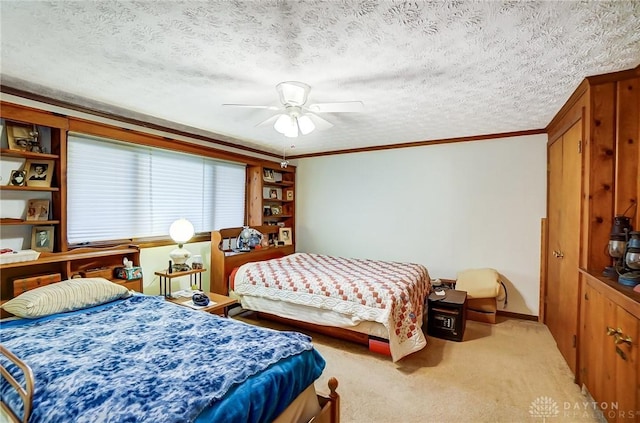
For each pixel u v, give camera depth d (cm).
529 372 248
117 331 179
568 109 268
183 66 201
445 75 213
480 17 148
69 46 177
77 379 126
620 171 208
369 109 287
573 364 245
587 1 136
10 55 187
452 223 417
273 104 274
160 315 207
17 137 240
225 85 232
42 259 233
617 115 209
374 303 267
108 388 119
